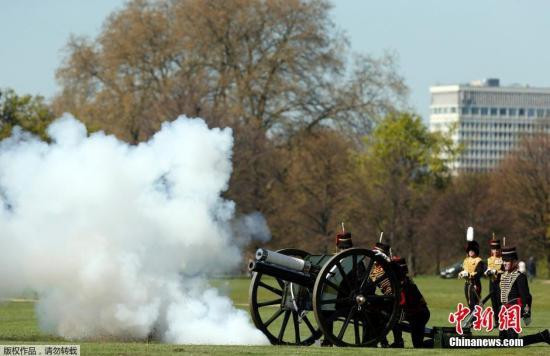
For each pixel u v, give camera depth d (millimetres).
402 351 67375
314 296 70562
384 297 72438
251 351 65188
